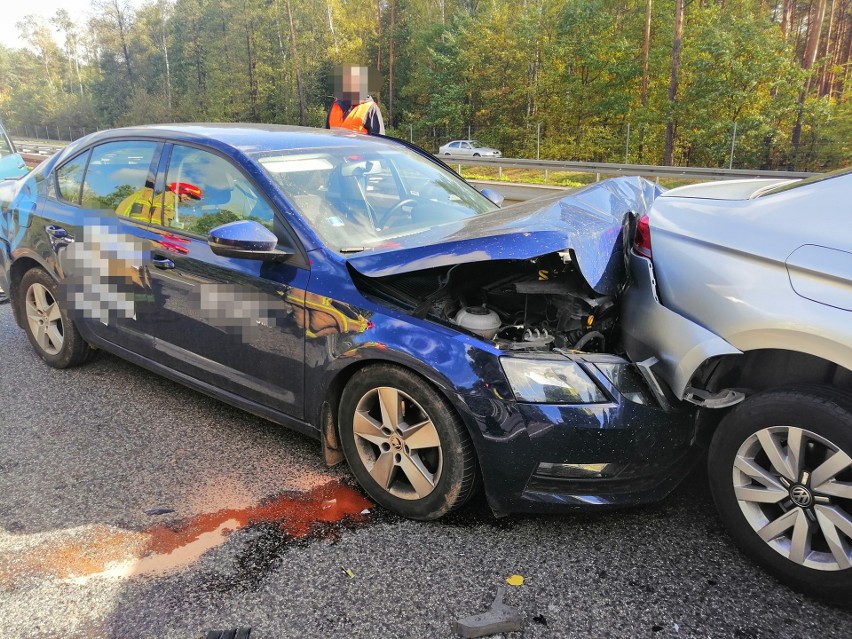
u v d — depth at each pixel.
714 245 2.42
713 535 2.57
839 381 2.24
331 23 55.50
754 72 30.78
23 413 3.71
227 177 3.21
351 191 3.31
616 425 2.37
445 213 3.63
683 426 2.51
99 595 2.26
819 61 32.16
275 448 3.34
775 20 42.09
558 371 2.41
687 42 34.69
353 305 2.68
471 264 2.76
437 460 2.60
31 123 90.62
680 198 2.75
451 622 2.11
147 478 3.03
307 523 2.68
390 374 2.60
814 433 2.08
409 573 2.36
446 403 2.49
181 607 2.20
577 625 2.10
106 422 3.61
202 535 2.60
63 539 2.57
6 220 4.43
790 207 2.33
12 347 4.82
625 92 36.97
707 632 2.06
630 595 2.23
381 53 54.78
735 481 2.32
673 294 2.49
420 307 2.61
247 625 2.11
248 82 57.72
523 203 3.47
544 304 2.88
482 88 45.03
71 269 3.91
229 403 3.31
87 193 3.92
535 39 41.56
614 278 2.64
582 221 2.71
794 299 2.15
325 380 2.79
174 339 3.43
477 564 2.41
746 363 2.44
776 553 2.23
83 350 4.26
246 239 2.72
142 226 3.52
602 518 2.69
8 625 2.12
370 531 2.63
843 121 30.69
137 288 3.54
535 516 2.71
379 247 2.78
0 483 2.99
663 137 36.00
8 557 2.46
